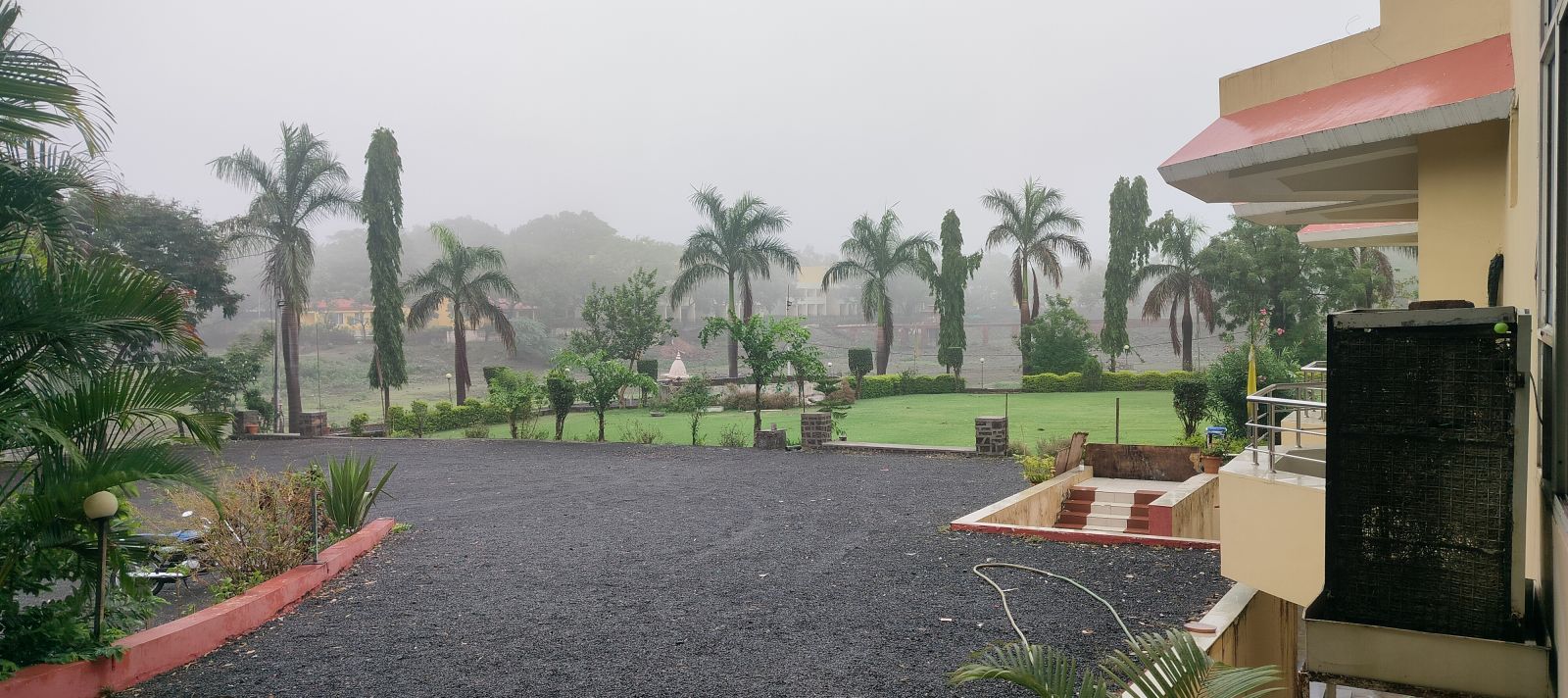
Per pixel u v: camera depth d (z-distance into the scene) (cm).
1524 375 353
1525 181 447
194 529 935
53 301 541
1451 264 631
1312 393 923
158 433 617
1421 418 371
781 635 674
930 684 566
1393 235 1348
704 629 693
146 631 625
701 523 1152
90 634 577
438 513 1252
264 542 850
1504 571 358
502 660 629
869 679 577
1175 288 4281
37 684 525
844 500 1307
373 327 3186
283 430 3262
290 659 637
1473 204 620
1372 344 379
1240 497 691
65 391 570
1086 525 1322
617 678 589
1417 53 669
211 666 624
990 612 718
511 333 3647
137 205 2809
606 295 4062
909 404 3428
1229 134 722
